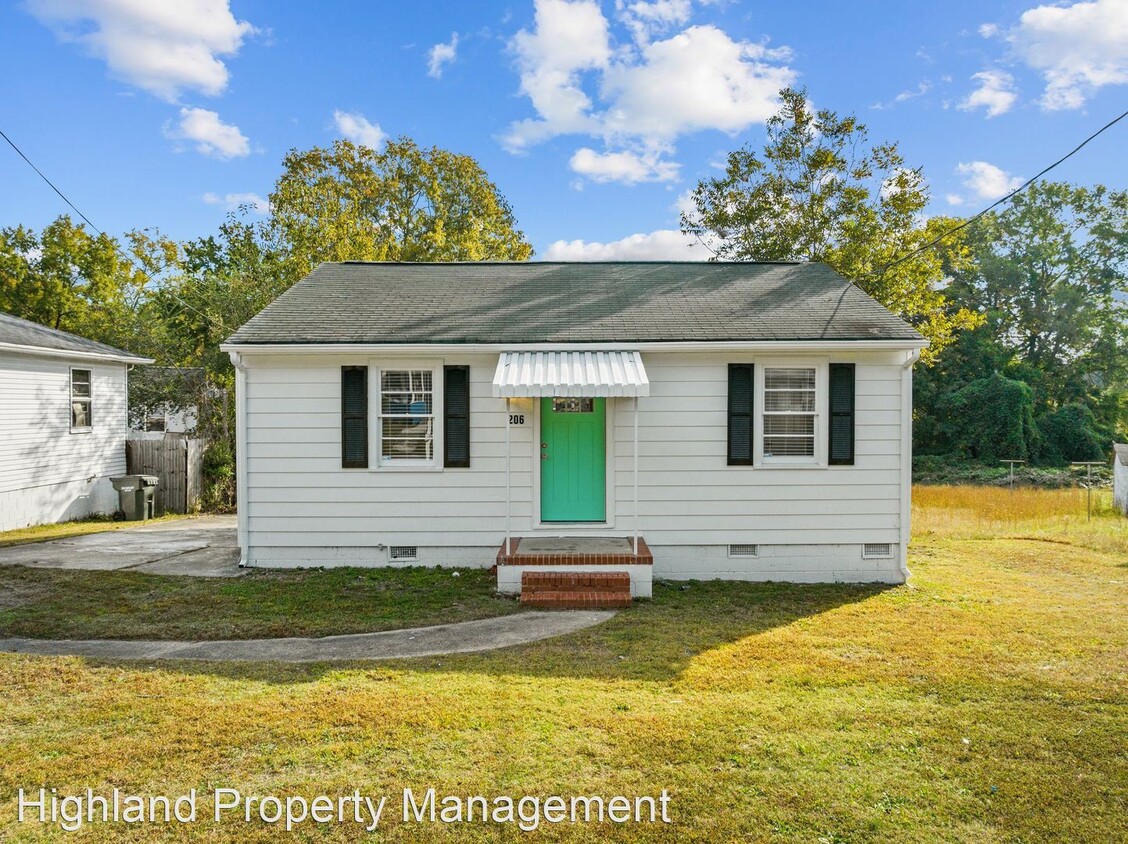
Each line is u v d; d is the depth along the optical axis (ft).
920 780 16.40
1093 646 27.09
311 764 16.98
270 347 37.88
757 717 19.99
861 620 31.32
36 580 37.24
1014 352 161.07
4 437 55.72
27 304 104.53
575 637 28.37
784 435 40.01
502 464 40.01
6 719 19.58
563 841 13.93
